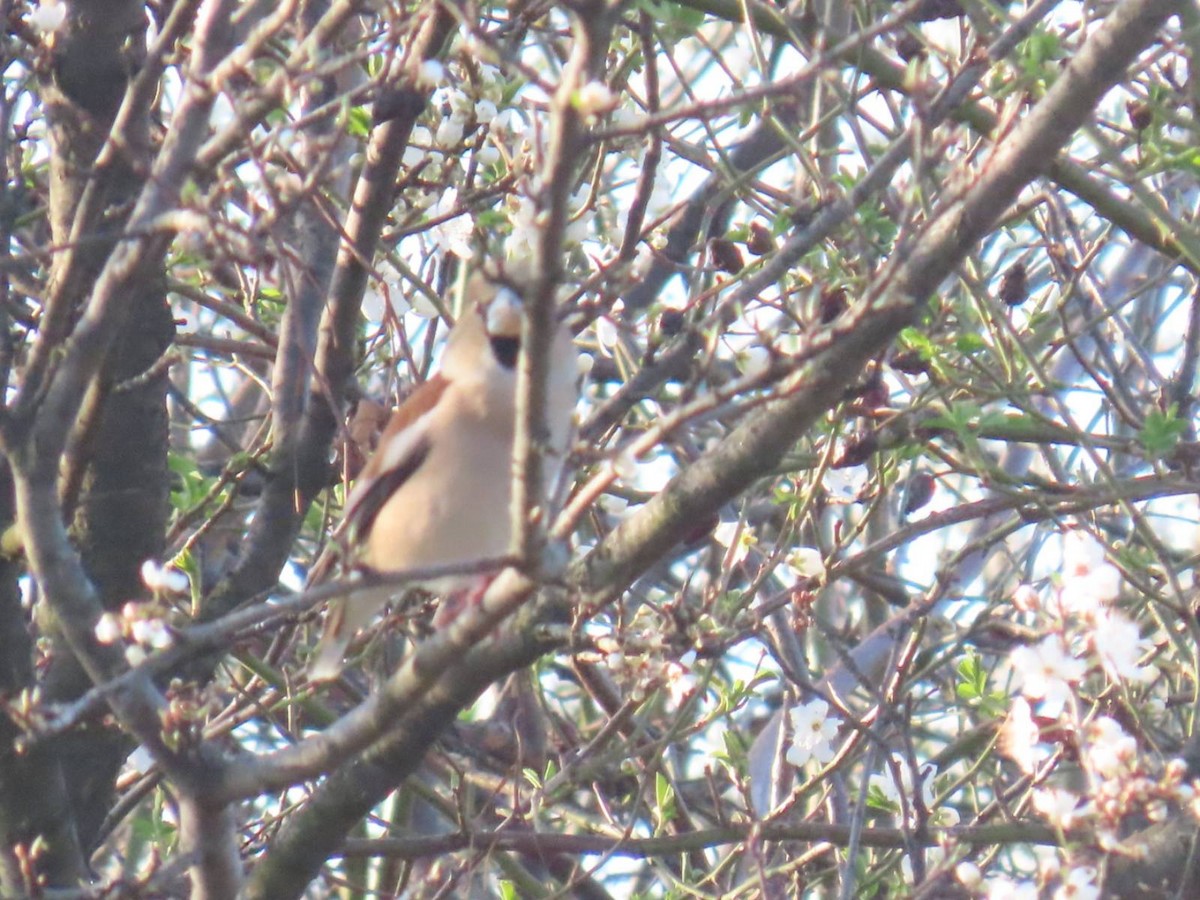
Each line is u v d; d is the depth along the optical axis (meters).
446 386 9.53
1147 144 10.70
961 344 10.09
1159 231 11.29
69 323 9.16
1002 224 11.46
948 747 13.05
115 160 8.19
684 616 8.45
